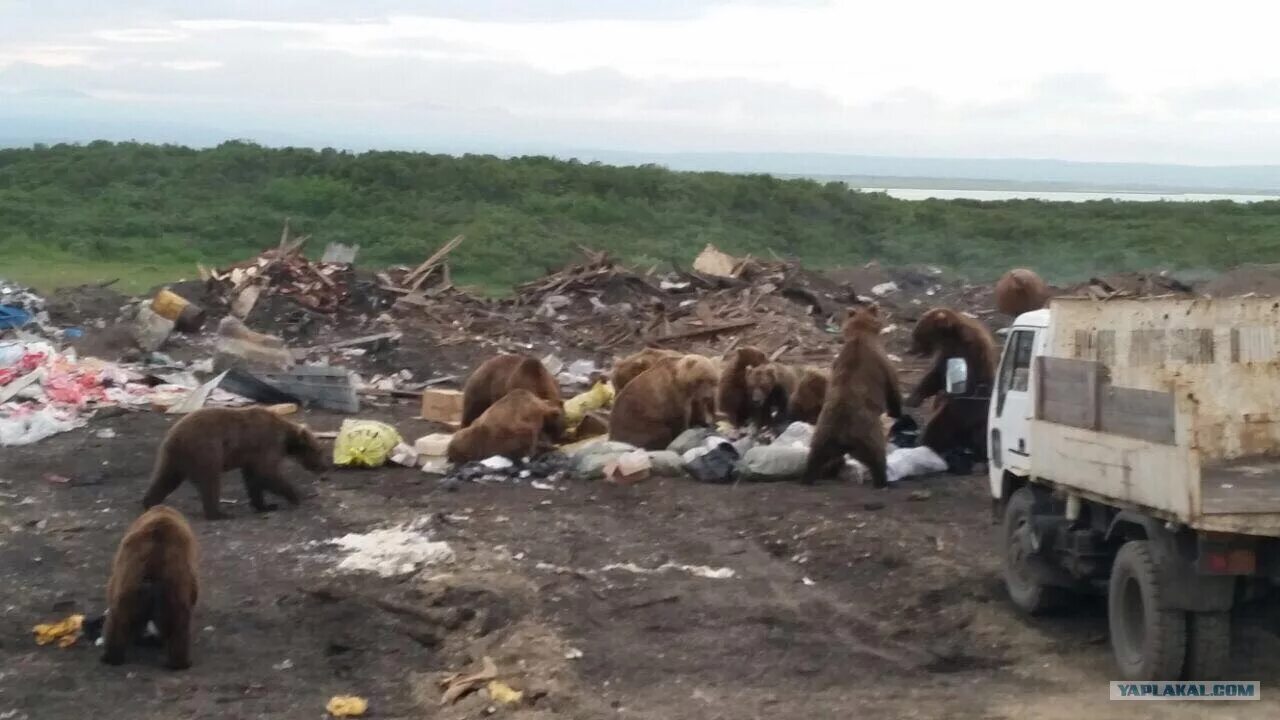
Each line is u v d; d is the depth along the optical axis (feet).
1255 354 31.76
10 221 166.09
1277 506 25.36
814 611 33.83
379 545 38.86
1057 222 186.60
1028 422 33.86
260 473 43.19
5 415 56.18
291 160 194.29
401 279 96.84
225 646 30.78
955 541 39.68
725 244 170.81
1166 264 158.51
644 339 86.33
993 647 31.04
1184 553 26.08
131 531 29.66
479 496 46.06
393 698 28.14
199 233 163.94
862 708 26.84
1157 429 25.91
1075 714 26.12
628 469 48.26
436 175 185.98
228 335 68.69
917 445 51.88
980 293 105.60
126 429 56.39
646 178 194.39
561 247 158.71
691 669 29.63
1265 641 30.81
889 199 206.18
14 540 39.55
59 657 29.81
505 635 31.32
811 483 48.14
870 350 47.65
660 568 37.42
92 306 90.84
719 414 55.52
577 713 26.66
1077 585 31.65
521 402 50.70
